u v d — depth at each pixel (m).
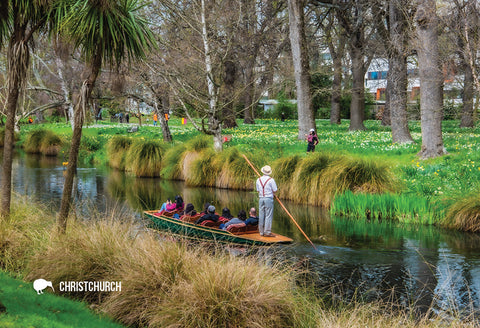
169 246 6.61
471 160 16.56
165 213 11.95
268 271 6.34
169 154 21.97
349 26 31.64
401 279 8.16
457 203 12.27
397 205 13.29
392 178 15.00
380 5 25.77
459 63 17.77
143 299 6.05
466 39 14.20
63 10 7.95
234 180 18.69
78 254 6.77
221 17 19.80
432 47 17.62
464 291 7.60
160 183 20.25
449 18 14.93
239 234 10.83
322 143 23.86
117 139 25.73
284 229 12.10
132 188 18.62
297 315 5.84
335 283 7.95
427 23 17.33
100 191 17.72
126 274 6.30
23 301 5.61
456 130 30.97
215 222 11.06
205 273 5.95
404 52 19.34
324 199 15.30
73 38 7.73
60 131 37.28
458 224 12.03
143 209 14.18
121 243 7.05
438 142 18.34
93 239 6.99
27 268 7.02
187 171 20.36
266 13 31.50
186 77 20.19
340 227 12.33
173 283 5.97
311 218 13.51
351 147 22.14
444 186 14.18
